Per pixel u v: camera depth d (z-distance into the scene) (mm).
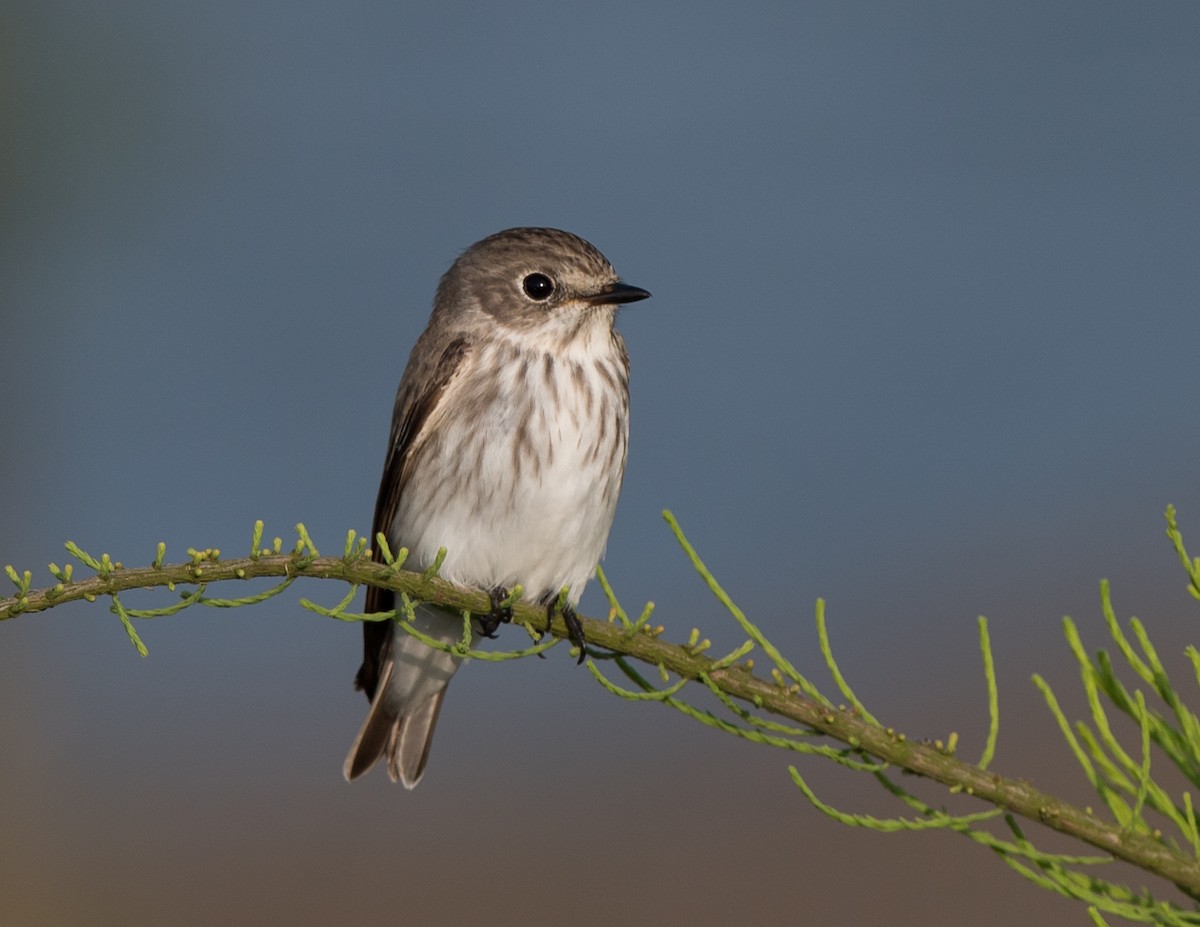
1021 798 6250
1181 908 5895
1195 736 6164
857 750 6465
